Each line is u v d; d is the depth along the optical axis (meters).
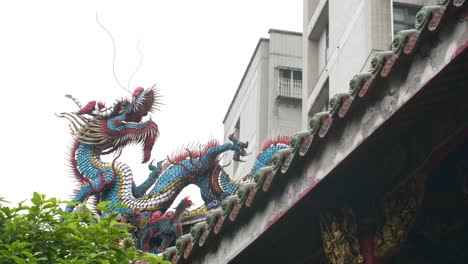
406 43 8.45
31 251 11.74
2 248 11.66
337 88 25.84
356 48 24.09
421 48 8.38
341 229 11.18
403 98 8.62
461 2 7.71
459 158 10.66
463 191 10.66
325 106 27.98
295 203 10.61
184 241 13.05
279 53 37.81
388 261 11.64
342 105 9.48
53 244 11.89
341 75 25.50
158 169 20.56
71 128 21.02
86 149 20.81
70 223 12.01
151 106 21.33
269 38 38.19
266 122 36.47
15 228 11.84
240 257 12.25
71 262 11.45
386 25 22.88
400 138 10.27
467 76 8.69
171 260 13.38
